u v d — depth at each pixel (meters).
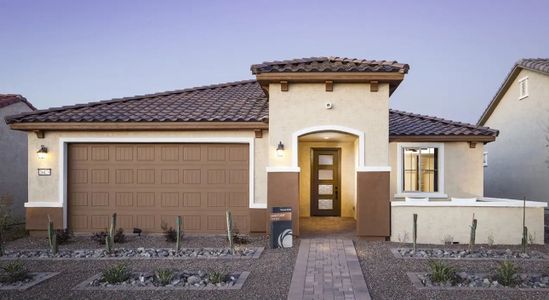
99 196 12.99
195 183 12.86
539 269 8.29
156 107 13.99
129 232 12.90
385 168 11.24
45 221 12.77
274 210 10.61
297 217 11.40
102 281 7.67
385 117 11.38
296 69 11.07
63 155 12.86
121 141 12.88
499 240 10.87
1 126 16.31
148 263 9.05
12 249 10.81
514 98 21.28
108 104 14.44
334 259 9.12
